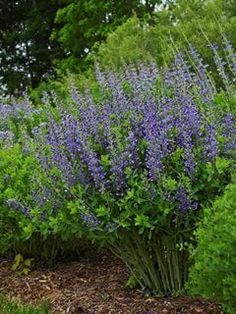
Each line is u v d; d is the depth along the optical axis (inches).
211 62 461.4
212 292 153.6
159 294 200.4
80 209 190.2
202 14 530.9
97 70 246.4
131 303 198.8
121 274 227.9
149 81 226.1
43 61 1208.2
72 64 925.2
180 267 196.4
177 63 225.0
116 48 532.4
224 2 530.0
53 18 1185.4
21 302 214.4
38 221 210.4
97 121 202.1
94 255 259.1
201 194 185.8
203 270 152.9
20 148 259.4
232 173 179.9
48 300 213.2
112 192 190.5
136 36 517.7
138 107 203.2
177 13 535.2
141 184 182.2
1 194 230.8
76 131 198.5
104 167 191.6
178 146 188.2
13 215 229.5
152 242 194.9
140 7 864.9
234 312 154.0
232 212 151.7
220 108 202.4
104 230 189.8
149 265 199.6
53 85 657.6
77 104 220.2
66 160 195.3
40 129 222.2
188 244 184.4
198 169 182.5
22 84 1201.4
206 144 183.9
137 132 198.1
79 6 926.4
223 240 147.5
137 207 184.9
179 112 191.3
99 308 199.2
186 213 180.5
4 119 327.3
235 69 233.8
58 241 246.2
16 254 258.7
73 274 235.6
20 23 1283.2
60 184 204.1
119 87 213.5
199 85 223.0
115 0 885.2
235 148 185.6
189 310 187.3
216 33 463.8
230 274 147.7
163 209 180.7
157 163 180.9
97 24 920.9
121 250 203.8
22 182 229.9
